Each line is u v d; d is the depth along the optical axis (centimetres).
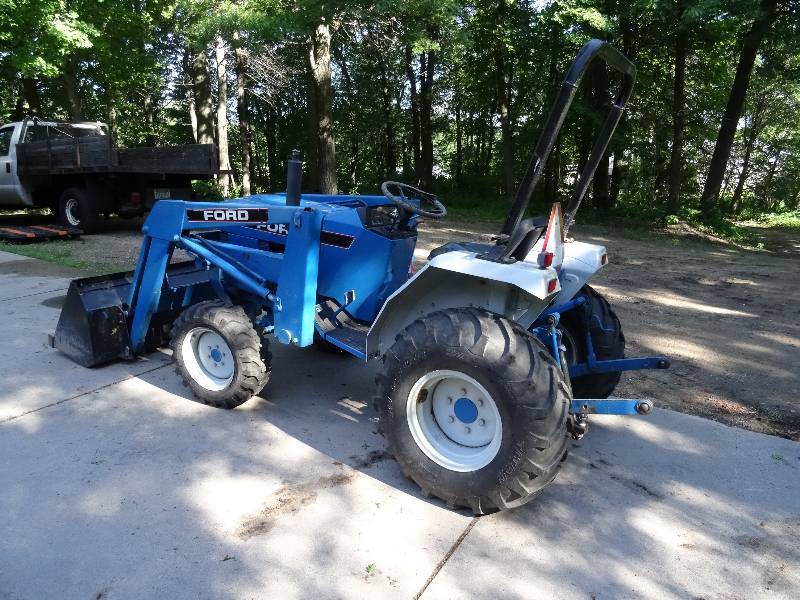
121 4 1371
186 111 2694
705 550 248
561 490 290
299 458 312
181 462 305
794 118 3002
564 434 247
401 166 3206
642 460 319
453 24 1505
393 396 277
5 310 559
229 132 2789
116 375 417
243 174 2188
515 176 2509
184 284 458
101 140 975
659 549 248
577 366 351
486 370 246
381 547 244
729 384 433
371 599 216
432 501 278
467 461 266
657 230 1576
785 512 275
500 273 253
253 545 243
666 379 441
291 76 2155
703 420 366
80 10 1254
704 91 1967
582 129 1958
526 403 241
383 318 306
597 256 335
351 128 2747
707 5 1302
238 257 390
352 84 2583
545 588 224
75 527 252
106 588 218
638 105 1798
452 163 3384
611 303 693
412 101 2595
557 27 1602
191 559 234
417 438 276
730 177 3366
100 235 1038
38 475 290
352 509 270
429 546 246
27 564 229
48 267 743
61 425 342
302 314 341
